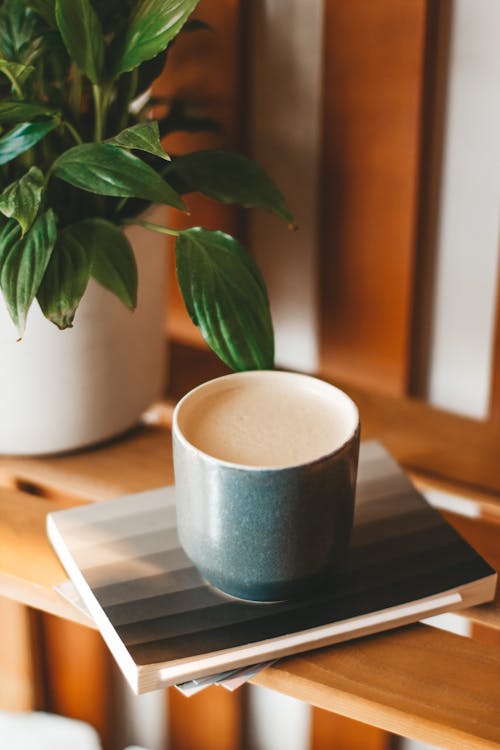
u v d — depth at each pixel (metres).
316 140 0.76
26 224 0.53
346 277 0.78
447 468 0.70
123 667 0.51
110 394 0.66
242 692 0.86
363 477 0.64
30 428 0.65
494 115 0.70
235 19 0.71
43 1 0.56
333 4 0.69
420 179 0.73
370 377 0.81
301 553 0.50
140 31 0.56
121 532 0.59
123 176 0.54
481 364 0.79
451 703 0.51
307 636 0.52
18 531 0.62
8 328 0.61
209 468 0.48
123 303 0.58
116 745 0.96
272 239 0.81
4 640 0.82
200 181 0.66
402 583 0.55
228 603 0.54
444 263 0.77
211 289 0.58
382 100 0.70
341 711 0.51
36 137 0.56
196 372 0.79
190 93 0.76
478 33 0.68
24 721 0.84
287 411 0.53
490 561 0.61
